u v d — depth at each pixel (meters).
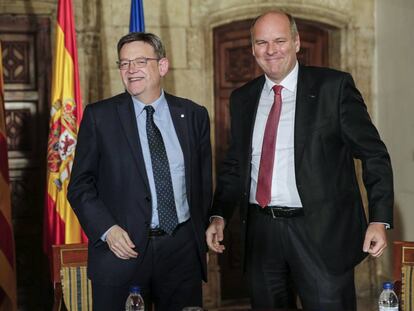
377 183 3.04
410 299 3.22
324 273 3.13
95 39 5.28
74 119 4.47
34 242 5.32
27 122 5.30
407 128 5.45
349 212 3.16
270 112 3.19
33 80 5.29
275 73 3.11
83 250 3.42
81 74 5.28
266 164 3.16
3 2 5.18
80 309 3.39
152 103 3.13
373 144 3.07
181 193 3.12
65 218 4.44
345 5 5.79
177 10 5.50
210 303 5.63
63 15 4.50
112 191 3.05
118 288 3.04
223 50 5.77
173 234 3.07
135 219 3.02
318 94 3.12
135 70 3.02
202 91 5.59
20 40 5.25
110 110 3.09
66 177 4.44
